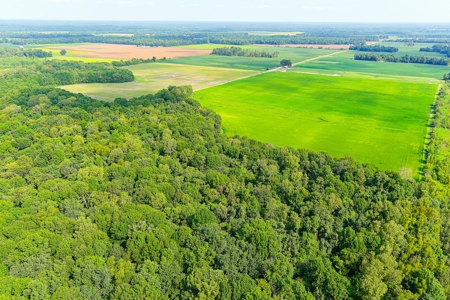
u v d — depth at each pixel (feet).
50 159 401.49
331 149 535.60
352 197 337.93
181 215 300.61
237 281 216.13
